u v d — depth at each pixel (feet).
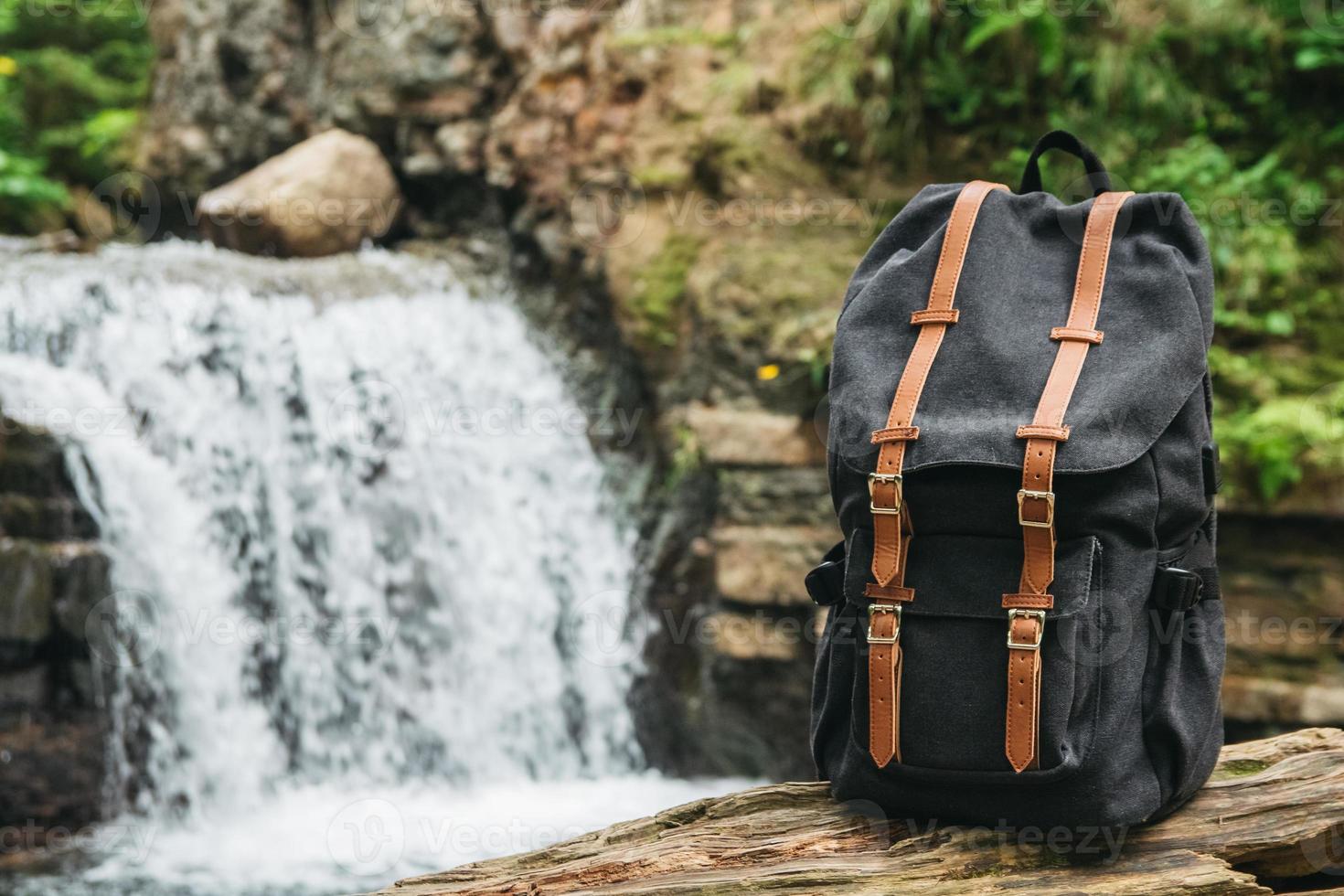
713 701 15.17
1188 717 4.57
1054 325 4.63
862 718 4.57
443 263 19.06
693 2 17.54
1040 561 4.28
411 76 19.29
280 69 21.22
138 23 23.86
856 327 4.87
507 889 4.78
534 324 18.20
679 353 16.25
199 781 14.21
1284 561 13.17
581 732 16.22
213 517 15.07
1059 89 15.75
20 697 12.91
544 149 17.90
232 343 15.81
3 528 13.06
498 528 16.81
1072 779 4.34
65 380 14.55
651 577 16.12
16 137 28.55
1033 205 5.02
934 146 15.99
